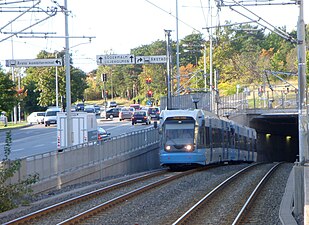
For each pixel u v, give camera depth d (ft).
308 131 150.61
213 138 250.57
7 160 139.85
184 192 154.61
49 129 488.44
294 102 432.25
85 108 631.15
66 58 248.11
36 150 309.22
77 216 107.14
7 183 139.23
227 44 567.18
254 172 224.74
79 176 183.32
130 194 143.54
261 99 450.30
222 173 216.33
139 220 108.37
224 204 129.80
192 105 385.29
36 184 152.46
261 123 447.01
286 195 129.80
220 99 393.91
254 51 623.36
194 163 224.94
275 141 503.61
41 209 119.44
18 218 107.55
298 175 104.63
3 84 334.44
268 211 119.34
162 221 106.63
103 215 114.32
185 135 224.94
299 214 104.01
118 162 221.66
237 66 577.84
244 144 337.72
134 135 251.19
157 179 190.70
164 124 228.02
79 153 187.83
